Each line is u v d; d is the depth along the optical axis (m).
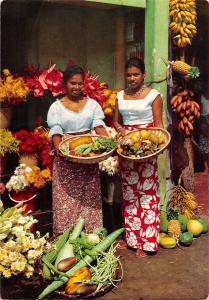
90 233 4.04
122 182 4.25
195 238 4.70
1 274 3.55
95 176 4.03
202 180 6.84
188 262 4.12
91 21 5.61
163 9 4.65
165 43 4.71
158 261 4.12
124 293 3.54
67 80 3.91
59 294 3.42
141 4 4.68
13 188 4.64
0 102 4.89
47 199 5.18
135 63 4.02
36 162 4.84
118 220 5.00
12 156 5.21
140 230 4.19
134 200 4.19
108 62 5.62
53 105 3.97
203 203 5.77
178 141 5.09
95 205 4.06
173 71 4.86
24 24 5.59
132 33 5.33
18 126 5.64
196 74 4.66
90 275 3.46
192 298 3.49
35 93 4.93
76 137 3.91
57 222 4.02
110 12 5.52
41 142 4.75
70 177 3.94
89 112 4.02
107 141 3.87
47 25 5.57
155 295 3.52
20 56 5.64
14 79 4.96
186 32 4.71
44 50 5.61
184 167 5.11
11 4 5.46
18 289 3.55
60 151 3.70
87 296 3.39
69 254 3.65
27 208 4.81
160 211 4.64
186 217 4.82
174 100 4.79
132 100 4.12
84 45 5.68
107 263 3.56
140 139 4.00
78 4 5.29
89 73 5.43
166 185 4.94
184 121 4.85
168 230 4.57
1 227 3.57
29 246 3.49
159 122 4.11
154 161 4.08
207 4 6.18
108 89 5.27
